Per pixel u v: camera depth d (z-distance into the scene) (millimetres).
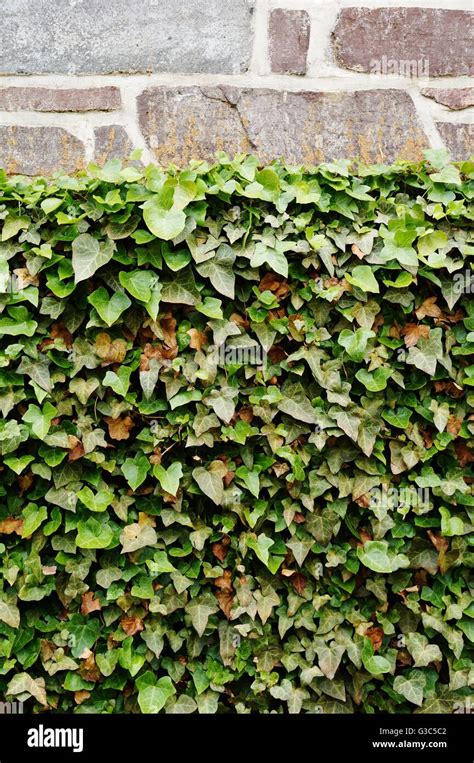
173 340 1672
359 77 1978
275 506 1749
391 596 1812
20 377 1650
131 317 1664
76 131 1969
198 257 1633
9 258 1634
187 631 1761
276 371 1718
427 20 1993
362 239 1694
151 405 1679
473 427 1754
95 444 1659
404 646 1808
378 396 1731
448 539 1774
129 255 1649
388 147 1972
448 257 1708
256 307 1698
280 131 1969
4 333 1608
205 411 1676
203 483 1678
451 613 1748
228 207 1671
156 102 1965
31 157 1964
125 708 1781
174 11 1976
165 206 1604
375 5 1980
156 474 1661
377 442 1742
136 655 1725
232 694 1791
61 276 1619
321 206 1681
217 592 1753
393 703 1816
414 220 1700
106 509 1716
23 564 1699
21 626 1717
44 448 1664
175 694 1771
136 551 1709
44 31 1973
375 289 1665
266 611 1735
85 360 1657
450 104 1981
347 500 1745
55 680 1750
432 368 1696
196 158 1963
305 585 1773
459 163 1762
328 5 1976
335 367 1713
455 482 1762
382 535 1742
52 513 1696
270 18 1976
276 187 1666
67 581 1712
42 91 1967
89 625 1723
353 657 1739
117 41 1975
